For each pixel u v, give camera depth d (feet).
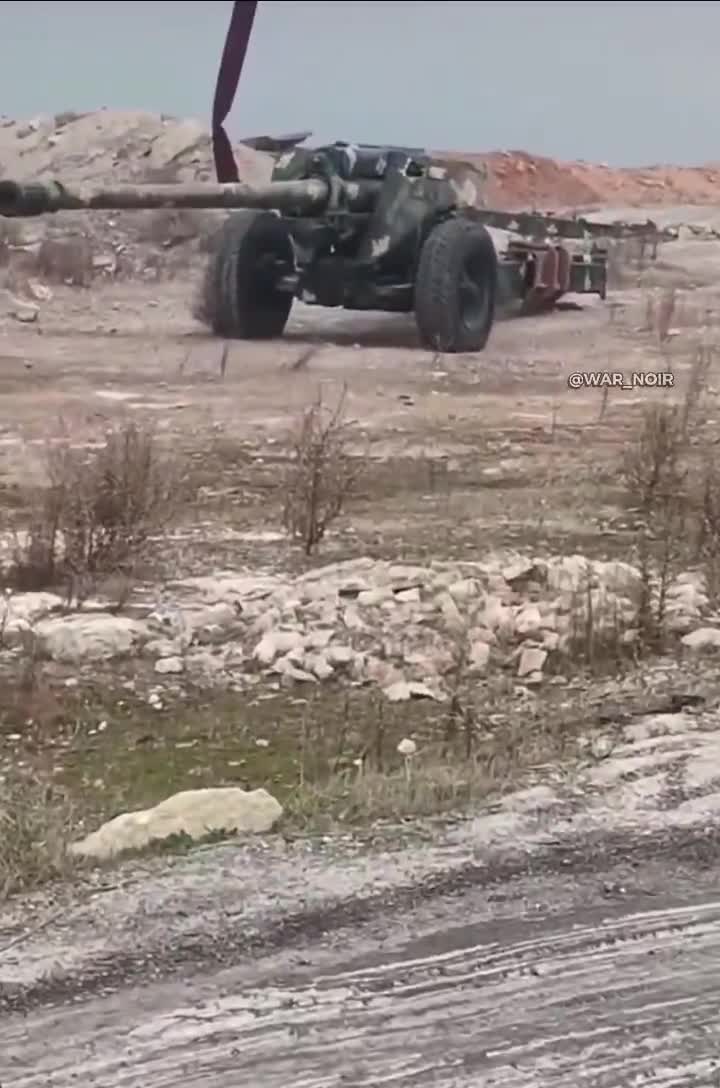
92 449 55.06
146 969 21.20
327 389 68.28
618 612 36.81
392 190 79.51
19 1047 19.54
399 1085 18.93
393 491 50.44
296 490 46.52
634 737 30.09
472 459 55.52
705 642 35.83
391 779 27.37
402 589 38.01
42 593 38.47
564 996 20.84
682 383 70.79
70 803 26.81
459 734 30.40
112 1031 19.88
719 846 25.11
